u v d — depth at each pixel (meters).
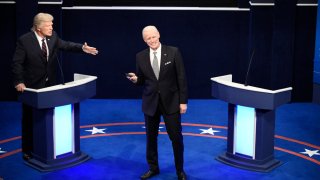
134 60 13.06
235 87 7.65
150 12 12.82
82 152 8.49
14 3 12.48
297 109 12.25
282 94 7.55
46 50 7.86
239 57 13.04
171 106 6.93
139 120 11.17
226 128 10.52
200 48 13.03
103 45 12.98
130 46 12.98
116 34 12.92
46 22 7.66
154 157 7.51
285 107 12.46
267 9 12.28
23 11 12.27
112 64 13.09
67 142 8.09
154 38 6.71
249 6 12.73
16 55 7.76
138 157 8.54
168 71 6.85
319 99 12.80
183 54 13.05
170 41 12.98
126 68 13.10
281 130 10.38
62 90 7.63
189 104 12.70
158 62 6.87
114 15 12.83
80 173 7.75
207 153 8.75
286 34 12.38
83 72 13.06
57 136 7.92
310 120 11.23
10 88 12.94
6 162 8.23
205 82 13.20
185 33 12.94
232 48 13.02
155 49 6.88
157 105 6.96
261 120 7.74
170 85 6.90
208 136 9.85
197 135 9.93
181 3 12.80
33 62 7.81
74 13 12.79
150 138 7.36
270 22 12.34
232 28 12.92
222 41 13.00
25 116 8.17
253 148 7.89
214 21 12.91
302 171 7.90
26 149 8.30
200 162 8.27
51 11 12.34
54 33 8.09
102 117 11.42
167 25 12.89
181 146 7.13
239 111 7.93
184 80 6.87
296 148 9.12
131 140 9.56
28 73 7.86
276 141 9.56
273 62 12.49
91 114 11.69
